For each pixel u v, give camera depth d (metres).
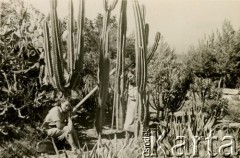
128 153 6.18
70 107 7.76
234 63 15.02
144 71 8.34
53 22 7.60
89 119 10.38
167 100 10.12
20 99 8.09
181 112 11.12
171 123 7.68
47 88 8.76
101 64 8.48
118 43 8.56
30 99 8.27
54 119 7.43
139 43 8.27
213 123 8.43
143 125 8.34
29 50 9.05
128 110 8.58
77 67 8.13
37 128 7.64
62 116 7.57
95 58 11.77
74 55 8.13
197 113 9.06
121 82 8.80
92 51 12.73
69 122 7.46
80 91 10.98
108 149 6.01
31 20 9.25
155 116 11.20
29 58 8.91
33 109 8.26
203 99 10.54
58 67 7.77
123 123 8.99
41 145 7.14
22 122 7.84
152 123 9.73
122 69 8.76
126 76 9.16
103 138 8.44
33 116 8.07
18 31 8.98
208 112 10.21
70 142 7.36
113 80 11.63
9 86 7.99
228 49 14.89
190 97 11.41
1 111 7.88
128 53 14.85
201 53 15.02
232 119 10.73
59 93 8.80
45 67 8.50
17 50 9.13
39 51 9.20
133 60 14.90
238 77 15.05
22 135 7.36
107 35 8.39
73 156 7.04
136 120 8.34
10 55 8.66
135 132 8.25
